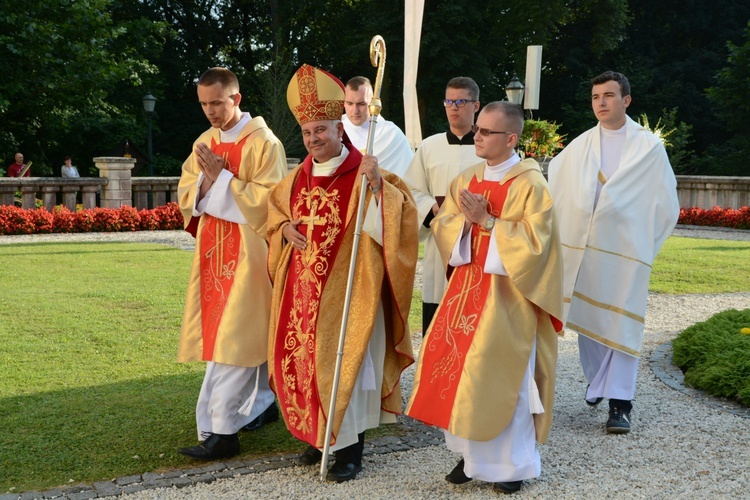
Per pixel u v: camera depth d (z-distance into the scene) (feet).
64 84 68.64
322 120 13.66
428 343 13.33
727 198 67.05
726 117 96.68
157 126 99.96
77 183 54.08
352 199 13.75
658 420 16.51
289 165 64.69
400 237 13.62
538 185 12.89
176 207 54.65
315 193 13.89
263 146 14.89
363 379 13.42
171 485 12.92
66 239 47.14
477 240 13.12
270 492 12.68
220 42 112.68
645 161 16.66
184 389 18.06
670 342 23.31
